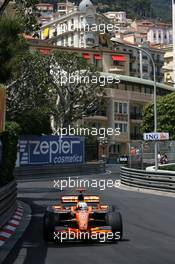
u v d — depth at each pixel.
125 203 21.25
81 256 9.81
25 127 45.84
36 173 42.12
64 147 48.03
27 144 44.22
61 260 9.40
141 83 94.50
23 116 46.47
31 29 17.98
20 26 13.77
